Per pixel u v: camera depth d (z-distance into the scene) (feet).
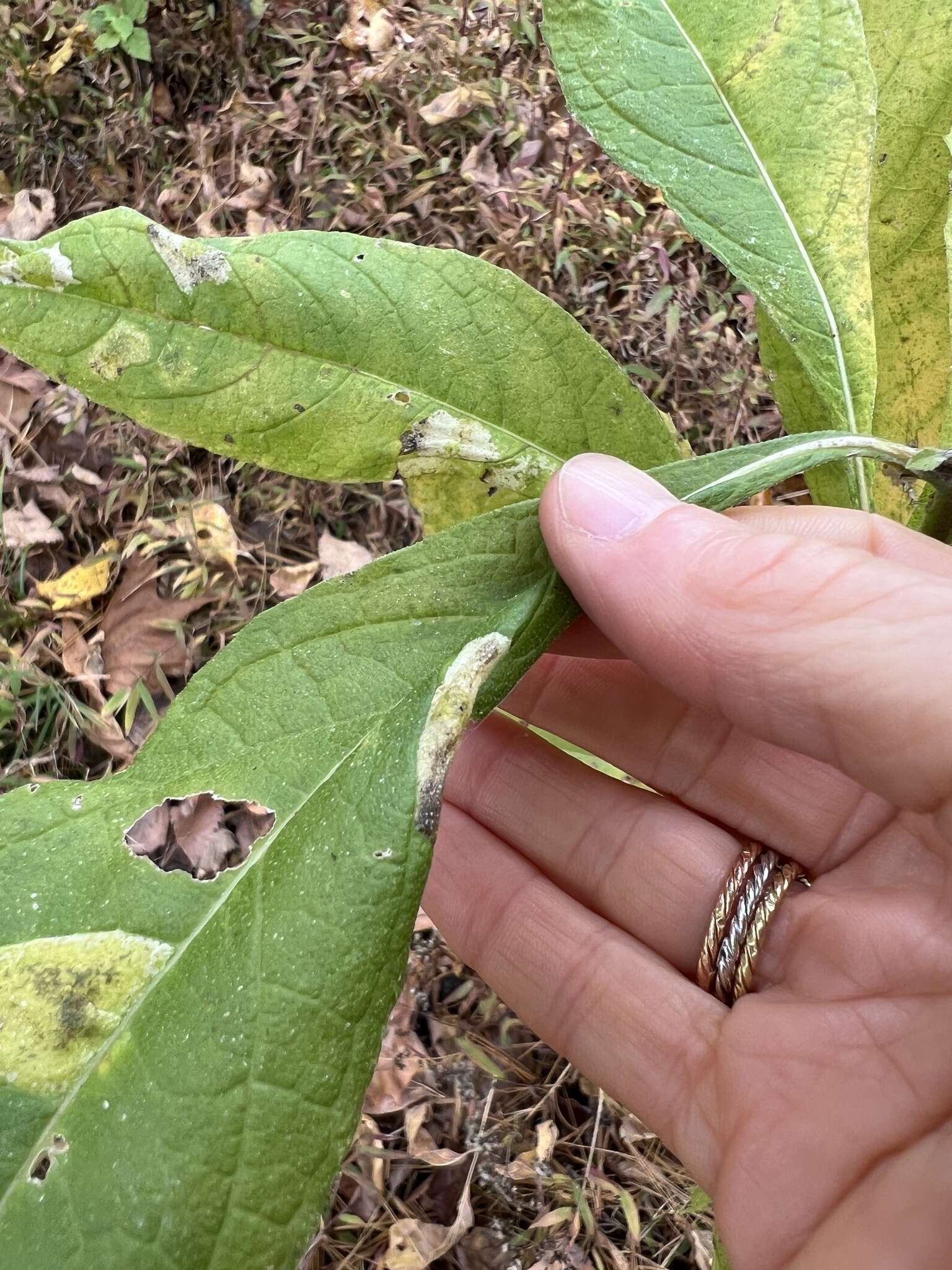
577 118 0.35
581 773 0.46
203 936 0.24
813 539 0.32
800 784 0.43
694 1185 0.58
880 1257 0.29
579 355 0.34
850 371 0.34
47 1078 0.22
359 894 0.23
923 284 0.38
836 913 0.39
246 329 0.32
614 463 0.31
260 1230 0.21
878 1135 0.33
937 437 0.38
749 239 0.34
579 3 0.35
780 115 0.34
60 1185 0.21
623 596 0.31
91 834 0.25
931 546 0.35
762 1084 0.36
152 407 0.32
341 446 0.33
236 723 0.26
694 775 0.45
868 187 0.33
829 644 0.30
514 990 0.45
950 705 0.29
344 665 0.27
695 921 0.44
